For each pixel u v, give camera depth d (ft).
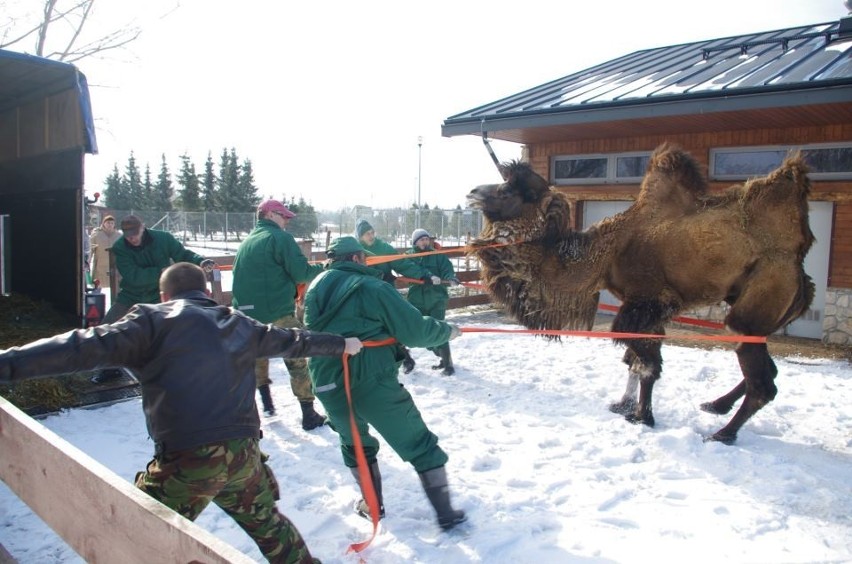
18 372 7.36
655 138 36.50
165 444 8.52
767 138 33.04
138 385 21.40
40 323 22.75
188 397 8.53
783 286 18.07
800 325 33.83
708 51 38.22
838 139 30.94
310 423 18.75
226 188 193.36
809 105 26.09
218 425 8.63
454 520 12.66
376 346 12.16
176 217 113.39
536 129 34.86
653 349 19.03
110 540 6.24
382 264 25.09
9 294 25.11
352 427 11.17
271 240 18.60
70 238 22.77
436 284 25.16
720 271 18.22
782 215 18.22
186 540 5.16
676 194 19.19
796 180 18.22
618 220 19.80
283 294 18.80
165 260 21.38
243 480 9.11
